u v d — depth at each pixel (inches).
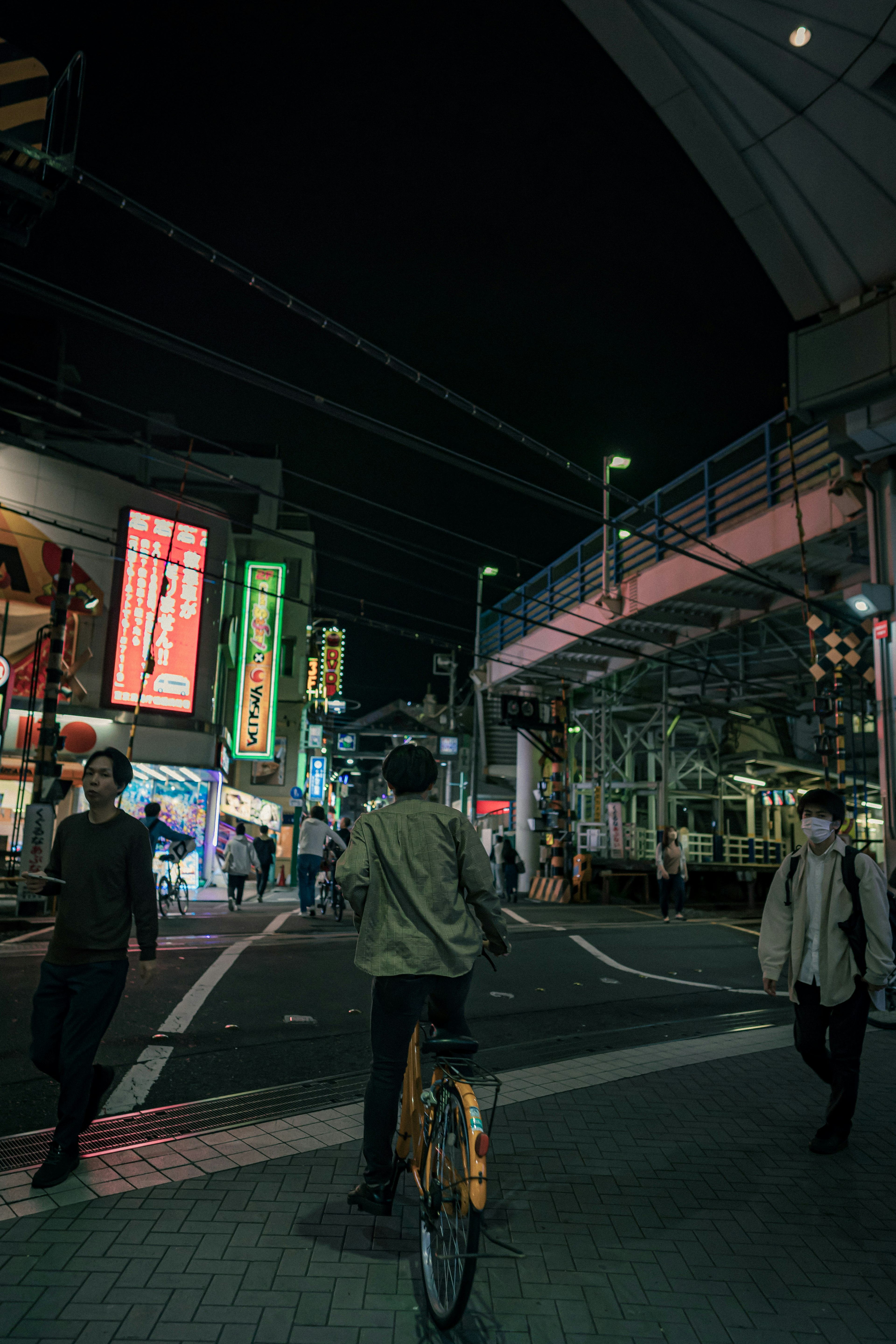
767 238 506.9
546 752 992.9
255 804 1137.4
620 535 868.6
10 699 762.2
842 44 409.7
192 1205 127.1
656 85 469.4
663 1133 166.6
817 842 169.9
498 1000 317.4
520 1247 118.2
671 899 935.7
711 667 1007.6
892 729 517.3
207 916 594.6
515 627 1096.8
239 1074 209.9
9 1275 104.9
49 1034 142.8
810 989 168.2
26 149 237.1
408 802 130.2
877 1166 151.7
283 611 1147.9
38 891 143.5
